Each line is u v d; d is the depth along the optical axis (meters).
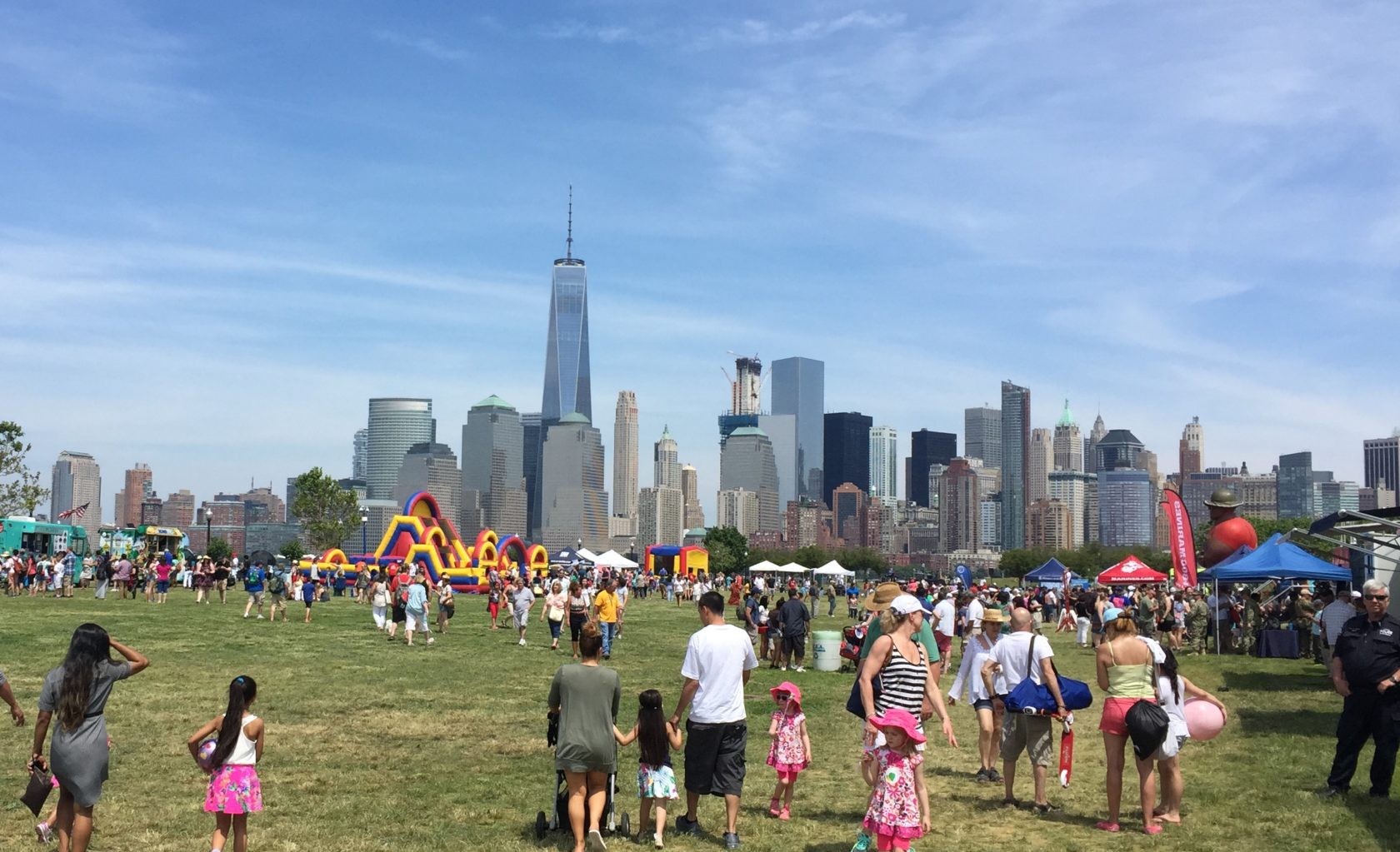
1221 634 34.56
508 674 23.00
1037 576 65.75
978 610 29.62
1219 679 25.27
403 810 10.81
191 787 11.53
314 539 93.62
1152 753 10.27
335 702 18.03
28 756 12.58
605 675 9.40
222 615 38.12
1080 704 11.26
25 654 23.12
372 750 14.04
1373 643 11.74
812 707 19.27
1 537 57.00
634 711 18.08
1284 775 13.16
